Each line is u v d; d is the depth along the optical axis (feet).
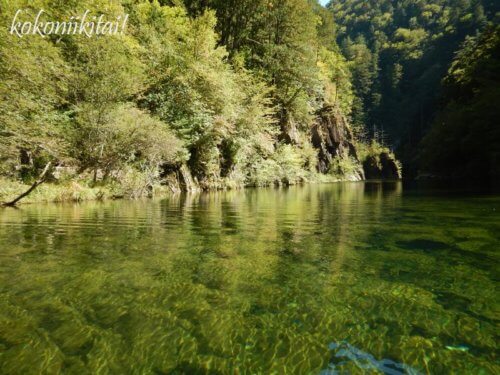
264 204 40.78
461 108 122.01
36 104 39.50
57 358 7.01
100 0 58.85
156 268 12.97
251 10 112.68
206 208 35.29
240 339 7.80
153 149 51.47
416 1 476.13
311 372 6.63
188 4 106.52
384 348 7.48
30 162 43.50
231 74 81.41
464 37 320.09
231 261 14.07
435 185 90.27
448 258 14.62
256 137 94.38
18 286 10.91
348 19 528.63
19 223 23.76
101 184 47.98
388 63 406.41
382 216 28.96
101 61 48.80
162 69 65.57
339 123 183.21
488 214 29.63
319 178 146.30
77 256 14.65
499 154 93.45
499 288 10.97
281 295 10.37
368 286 11.16
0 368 6.65
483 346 7.55
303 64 125.18
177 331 8.13
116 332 8.05
